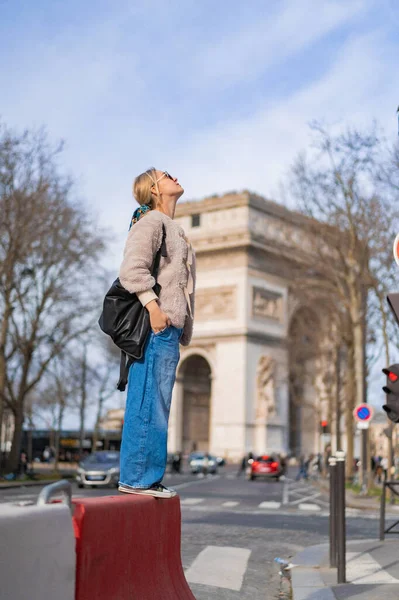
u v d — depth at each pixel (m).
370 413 38.12
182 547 15.79
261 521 22.81
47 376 74.88
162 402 5.52
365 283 45.62
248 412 79.81
